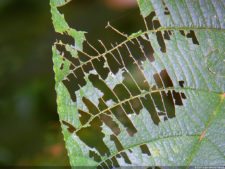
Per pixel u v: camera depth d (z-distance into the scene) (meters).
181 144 0.37
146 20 0.37
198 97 0.37
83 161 0.37
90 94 0.37
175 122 0.37
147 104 0.37
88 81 0.37
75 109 0.37
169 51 0.37
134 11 0.58
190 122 0.37
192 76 0.37
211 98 0.37
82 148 0.37
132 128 0.37
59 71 0.37
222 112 0.37
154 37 0.37
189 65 0.37
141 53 0.37
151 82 0.37
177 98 0.37
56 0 0.37
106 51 0.37
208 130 0.37
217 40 0.37
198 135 0.37
